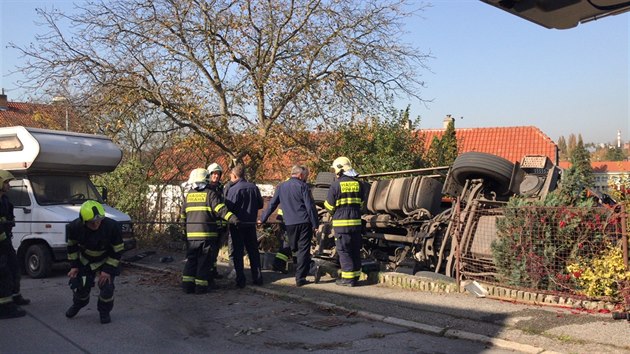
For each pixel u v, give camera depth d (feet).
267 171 49.85
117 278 31.83
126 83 43.19
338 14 45.19
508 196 29.94
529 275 23.50
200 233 27.07
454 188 30.94
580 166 26.43
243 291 27.81
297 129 47.60
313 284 28.40
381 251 34.53
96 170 38.50
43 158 34.68
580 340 17.98
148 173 48.49
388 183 33.96
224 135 46.09
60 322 21.93
